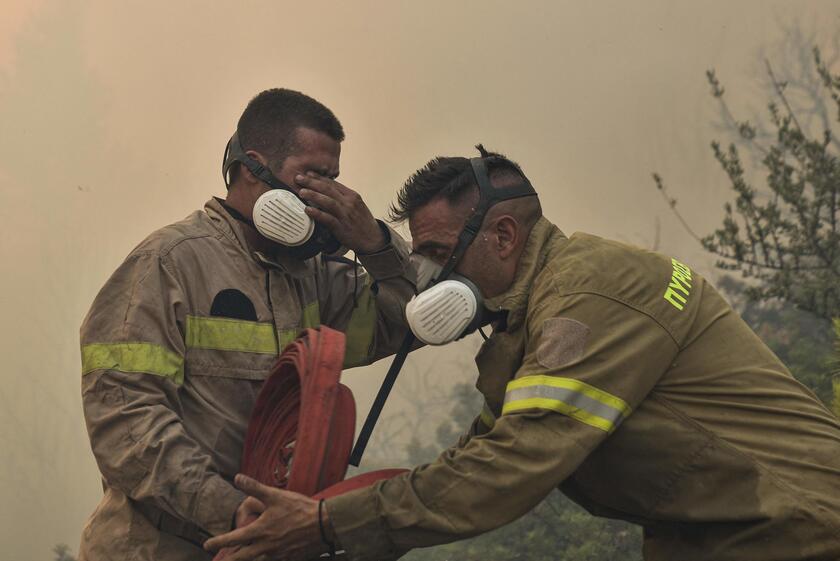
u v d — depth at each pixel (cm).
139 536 450
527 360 402
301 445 399
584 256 414
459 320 420
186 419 460
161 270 458
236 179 493
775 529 384
